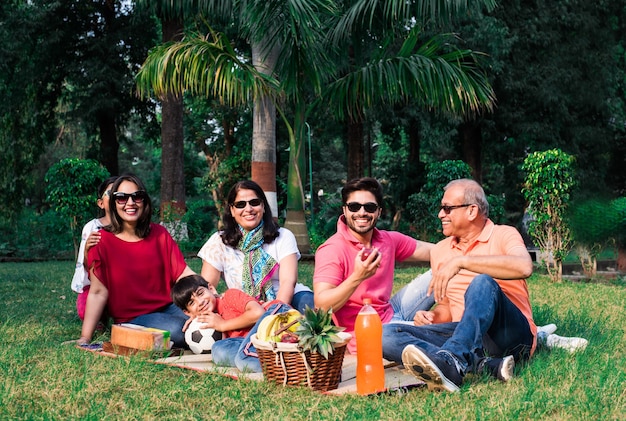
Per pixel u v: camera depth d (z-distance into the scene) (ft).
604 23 69.92
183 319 15.71
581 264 39.52
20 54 66.69
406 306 15.76
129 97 72.64
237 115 87.56
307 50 34.14
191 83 34.96
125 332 14.87
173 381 12.01
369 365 11.07
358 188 13.52
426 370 10.68
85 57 71.26
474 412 9.61
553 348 14.14
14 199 69.82
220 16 41.04
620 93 74.23
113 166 73.67
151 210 16.88
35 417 9.80
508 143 74.38
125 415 9.95
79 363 13.32
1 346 15.07
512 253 12.26
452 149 85.30
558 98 65.51
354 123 68.18
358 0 37.06
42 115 72.90
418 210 55.31
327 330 11.18
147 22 70.90
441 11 36.55
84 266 16.89
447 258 13.51
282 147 87.61
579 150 69.51
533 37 64.85
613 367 12.38
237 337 13.97
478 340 11.36
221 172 87.97
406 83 36.63
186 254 51.31
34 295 25.79
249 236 15.74
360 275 12.39
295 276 15.65
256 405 10.46
